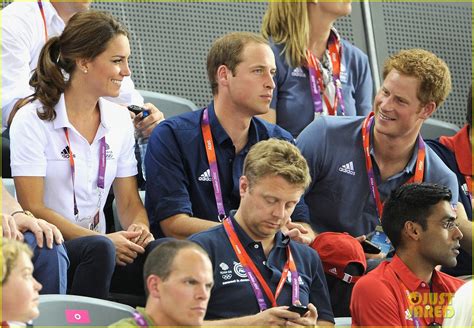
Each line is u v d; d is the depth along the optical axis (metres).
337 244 17.06
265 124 18.38
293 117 21.73
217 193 17.75
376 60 26.33
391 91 18.09
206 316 15.20
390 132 18.17
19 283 13.02
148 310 13.48
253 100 17.61
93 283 15.76
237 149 17.98
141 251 16.42
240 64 17.61
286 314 14.54
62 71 17.09
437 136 24.36
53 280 15.24
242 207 15.50
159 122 19.16
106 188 17.52
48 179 16.95
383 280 15.80
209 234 15.53
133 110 19.31
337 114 22.03
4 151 18.73
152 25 24.67
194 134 17.88
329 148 18.48
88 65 16.83
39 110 16.94
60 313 14.27
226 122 17.88
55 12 20.22
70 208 17.08
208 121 17.95
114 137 17.58
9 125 19.02
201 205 17.81
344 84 22.39
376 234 18.31
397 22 26.77
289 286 15.55
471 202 19.81
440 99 18.22
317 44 22.33
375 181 18.58
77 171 17.09
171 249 13.48
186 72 24.69
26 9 19.95
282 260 15.72
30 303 13.09
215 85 17.95
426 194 15.96
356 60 22.73
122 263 16.34
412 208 15.93
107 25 16.91
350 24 26.39
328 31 22.41
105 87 16.92
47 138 16.92
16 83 19.39
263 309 15.26
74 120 17.12
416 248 15.98
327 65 22.31
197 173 17.80
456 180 18.95
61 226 16.56
